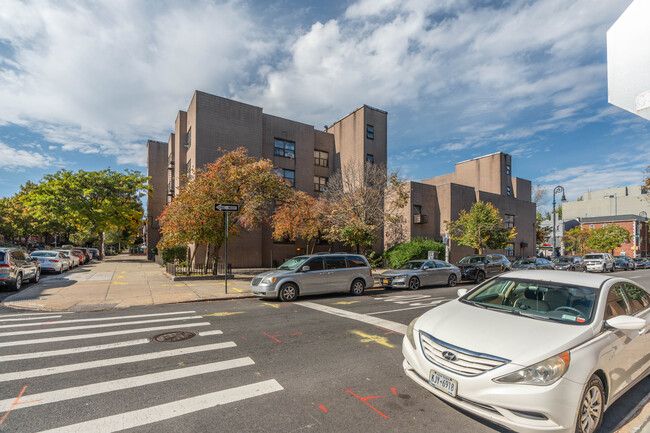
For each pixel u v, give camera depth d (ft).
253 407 11.94
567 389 9.44
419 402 12.50
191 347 18.57
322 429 10.59
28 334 21.15
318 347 18.78
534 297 13.88
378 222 79.00
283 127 88.43
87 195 100.53
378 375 14.93
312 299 36.17
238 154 56.39
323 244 88.38
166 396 12.69
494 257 62.23
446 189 97.71
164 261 70.13
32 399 12.36
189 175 67.62
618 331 11.68
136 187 107.65
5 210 130.62
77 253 80.23
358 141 92.38
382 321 25.18
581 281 13.74
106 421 10.88
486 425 11.02
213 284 46.34
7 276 36.68
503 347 10.52
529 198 138.21
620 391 11.69
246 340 20.03
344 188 82.69
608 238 146.61
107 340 19.85
